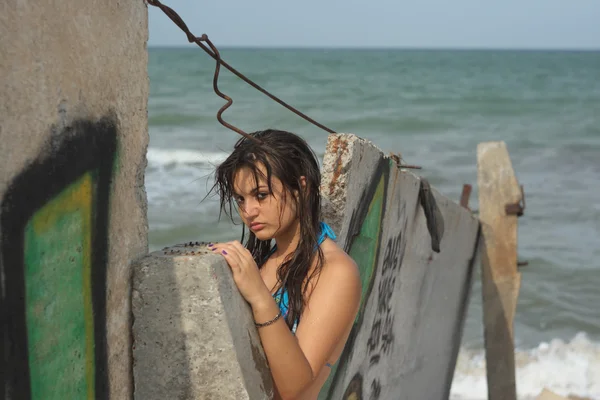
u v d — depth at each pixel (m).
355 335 3.38
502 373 6.52
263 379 1.89
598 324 11.81
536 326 11.88
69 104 1.45
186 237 14.38
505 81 61.09
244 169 1.98
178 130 27.28
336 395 3.27
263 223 2.01
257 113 31.78
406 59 117.75
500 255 6.49
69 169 1.47
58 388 1.49
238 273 1.85
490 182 6.52
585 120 33.53
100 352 1.67
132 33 1.72
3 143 1.26
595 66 96.62
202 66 77.56
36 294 1.39
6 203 1.28
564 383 10.17
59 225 1.45
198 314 1.79
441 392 6.08
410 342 4.79
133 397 1.86
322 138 26.02
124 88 1.69
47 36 1.37
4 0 1.25
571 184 20.66
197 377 1.82
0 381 1.30
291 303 2.00
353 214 3.12
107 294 1.67
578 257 14.68
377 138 28.17
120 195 1.71
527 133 29.22
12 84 1.28
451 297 5.82
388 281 3.96
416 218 4.40
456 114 35.03
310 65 87.12
